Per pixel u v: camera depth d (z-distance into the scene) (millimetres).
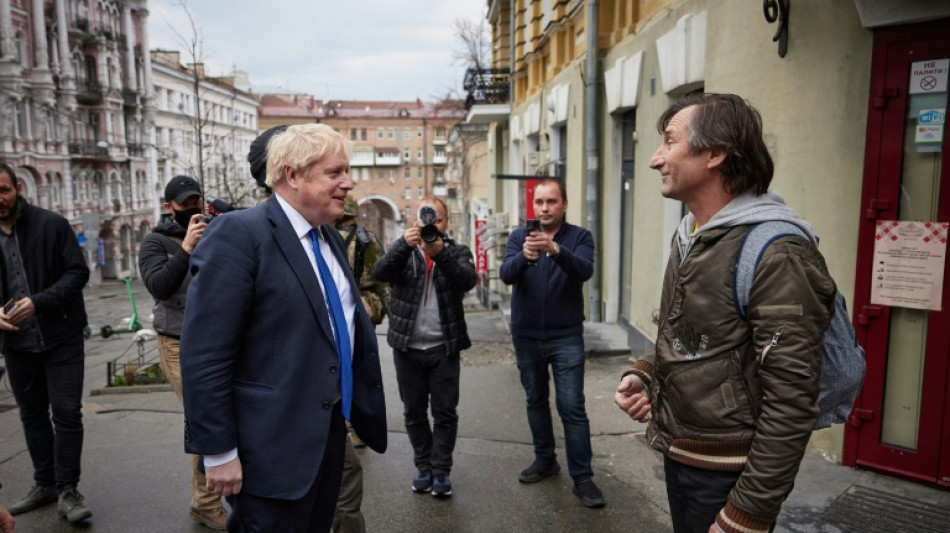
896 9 3318
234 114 63406
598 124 9086
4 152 37250
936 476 3500
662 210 6539
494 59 21797
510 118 18344
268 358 2092
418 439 4023
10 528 2434
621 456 4445
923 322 3500
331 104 96125
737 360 1686
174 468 4469
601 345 7582
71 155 43094
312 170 2139
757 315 1606
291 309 2100
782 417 1558
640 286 7367
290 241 2141
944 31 3273
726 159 1739
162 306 3543
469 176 37938
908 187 3482
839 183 3771
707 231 1740
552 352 3848
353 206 4133
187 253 3230
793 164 4156
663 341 1850
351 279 2408
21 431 5391
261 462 2049
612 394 5828
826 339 1715
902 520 3240
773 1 4164
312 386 2127
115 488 4141
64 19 42500
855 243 3688
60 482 3689
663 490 3934
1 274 3590
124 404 6215
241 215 2119
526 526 3551
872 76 3525
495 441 4859
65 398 3668
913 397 3576
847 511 3338
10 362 3695
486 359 7805
